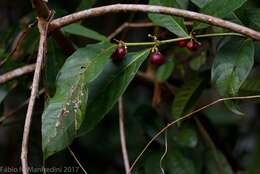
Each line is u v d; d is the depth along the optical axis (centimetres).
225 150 84
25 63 72
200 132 81
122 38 81
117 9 59
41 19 61
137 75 82
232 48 60
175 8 59
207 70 71
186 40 61
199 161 78
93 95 60
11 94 87
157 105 80
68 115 57
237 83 59
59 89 58
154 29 78
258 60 82
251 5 77
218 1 59
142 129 79
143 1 76
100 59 59
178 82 82
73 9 91
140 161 76
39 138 83
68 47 67
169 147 76
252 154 93
